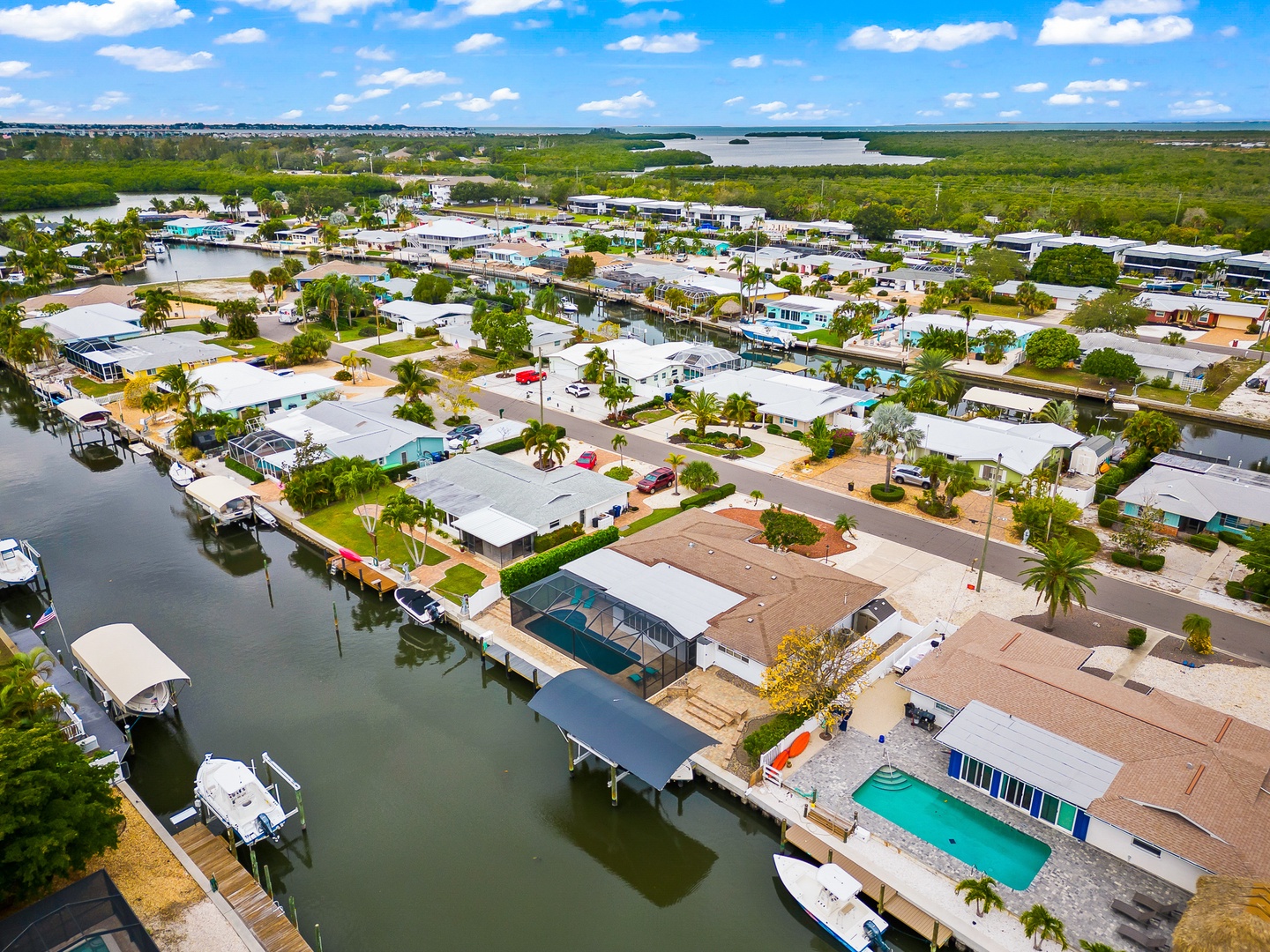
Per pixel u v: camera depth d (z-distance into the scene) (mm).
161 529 93938
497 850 50906
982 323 170250
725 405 114062
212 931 43406
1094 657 66750
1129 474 100375
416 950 44188
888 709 61656
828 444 104500
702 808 54438
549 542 83438
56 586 81125
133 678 59625
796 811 51375
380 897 47375
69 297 180000
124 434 119500
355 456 97812
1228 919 38281
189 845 49469
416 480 95688
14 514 97250
